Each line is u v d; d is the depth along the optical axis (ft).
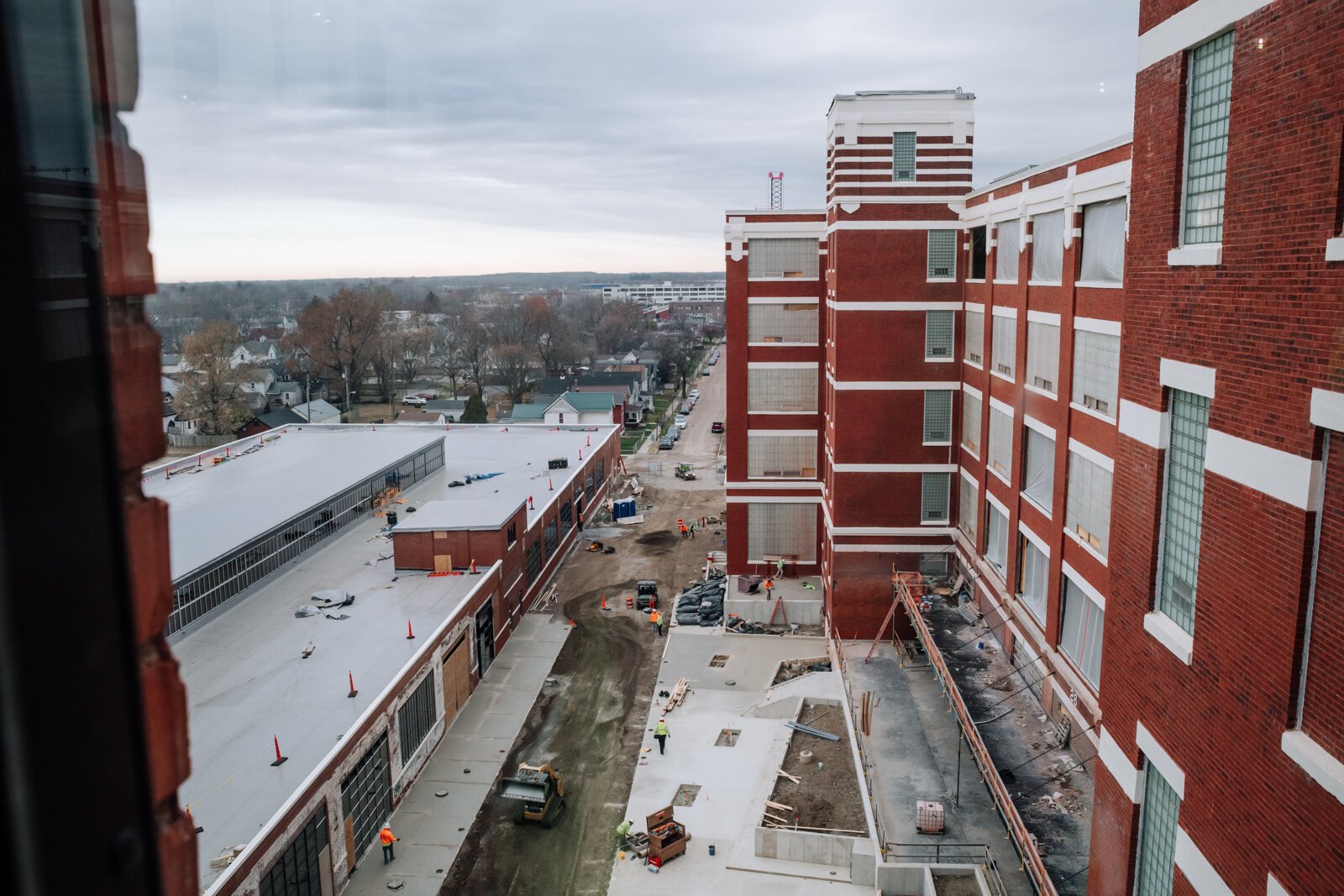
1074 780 74.49
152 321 11.41
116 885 7.52
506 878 83.51
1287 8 31.09
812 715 105.29
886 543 118.83
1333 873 28.71
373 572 128.77
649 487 240.53
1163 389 40.57
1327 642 29.78
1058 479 80.33
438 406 313.32
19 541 6.56
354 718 86.74
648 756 102.01
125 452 11.00
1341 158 28.58
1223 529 35.37
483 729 110.42
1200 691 36.99
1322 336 29.50
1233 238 34.60
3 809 6.31
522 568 145.79
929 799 83.10
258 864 68.03
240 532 119.96
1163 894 41.60
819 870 81.25
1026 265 89.25
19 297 6.72
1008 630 95.45
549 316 432.25
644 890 80.07
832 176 117.50
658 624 138.41
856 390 116.26
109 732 7.54
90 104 8.13
